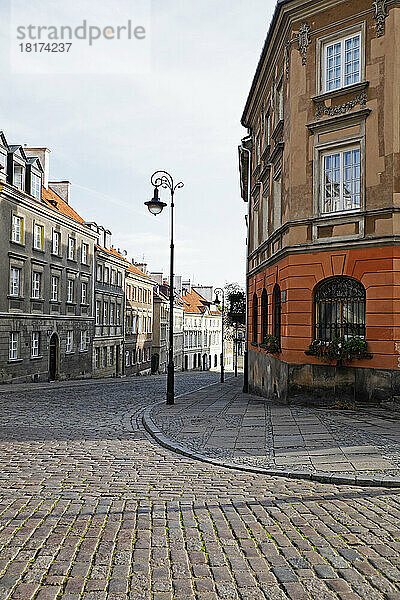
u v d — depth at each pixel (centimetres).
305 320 1567
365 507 666
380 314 1420
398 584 460
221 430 1210
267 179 2084
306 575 477
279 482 791
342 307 1527
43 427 1321
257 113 2395
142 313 6388
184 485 772
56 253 3838
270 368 1917
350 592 446
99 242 4959
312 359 1546
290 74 1647
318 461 888
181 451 1002
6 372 3083
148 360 6656
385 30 1455
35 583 461
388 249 1416
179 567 492
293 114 1633
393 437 1066
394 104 1431
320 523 606
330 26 1560
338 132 1539
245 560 507
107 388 2866
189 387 3017
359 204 1501
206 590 450
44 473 838
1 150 3078
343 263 1495
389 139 1436
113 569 488
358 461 880
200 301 9756
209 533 575
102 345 4922
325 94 1555
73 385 3136
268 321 1975
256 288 2334
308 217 1589
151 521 612
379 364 1416
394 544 545
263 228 2227
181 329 8262
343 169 1541
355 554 520
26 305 3347
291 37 1642
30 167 3394
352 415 1339
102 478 810
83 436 1192
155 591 448
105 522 609
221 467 888
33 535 568
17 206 3228
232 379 4216
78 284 4241
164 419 1415
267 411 1478
